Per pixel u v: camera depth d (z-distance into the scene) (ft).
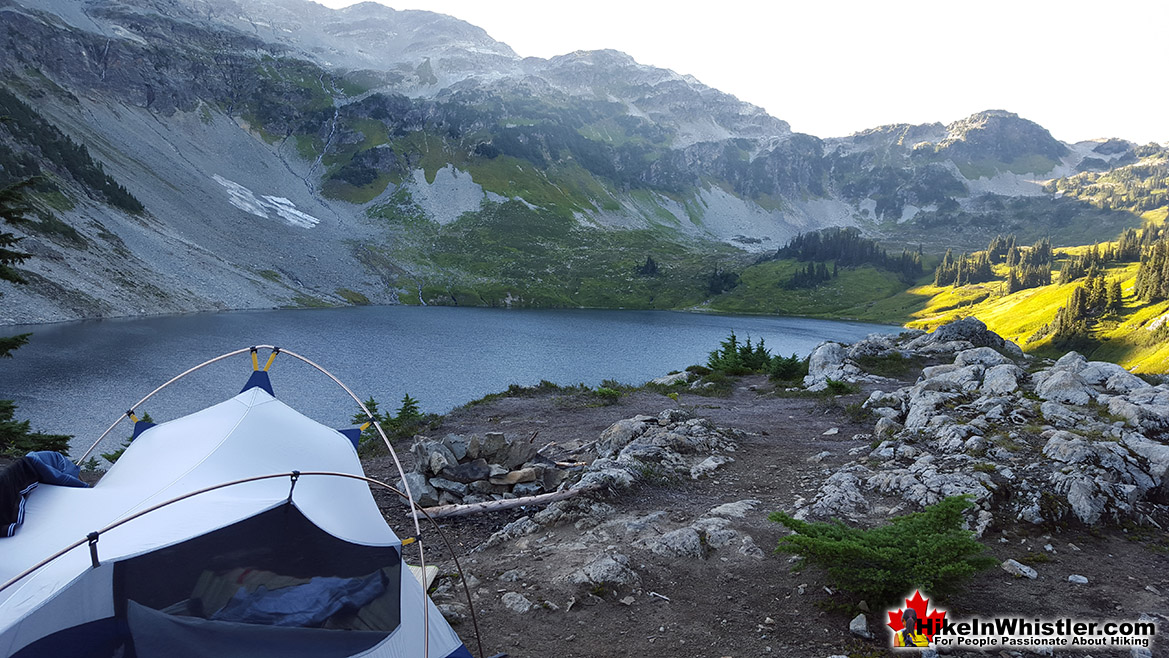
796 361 93.09
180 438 21.42
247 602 16.19
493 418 66.69
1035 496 30.27
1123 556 26.58
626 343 354.13
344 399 172.35
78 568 15.01
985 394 50.26
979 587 23.93
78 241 379.55
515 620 22.16
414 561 28.63
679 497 34.73
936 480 32.58
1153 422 37.27
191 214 622.54
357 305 523.70
